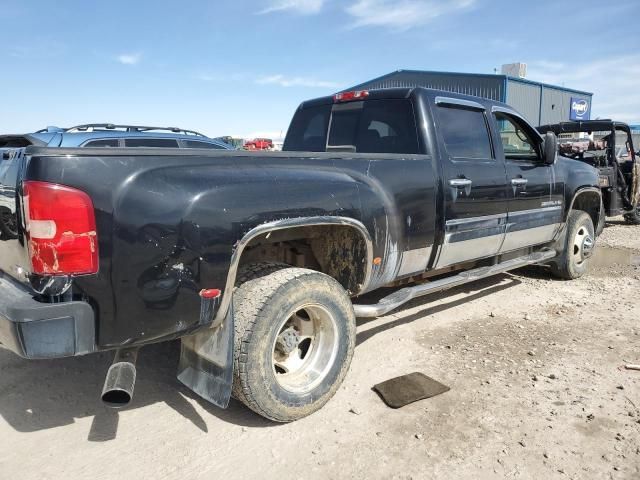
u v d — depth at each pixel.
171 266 2.57
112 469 2.71
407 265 3.95
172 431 3.06
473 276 4.68
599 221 6.90
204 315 2.71
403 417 3.21
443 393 3.50
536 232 5.45
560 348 4.27
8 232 2.59
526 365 3.94
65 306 2.36
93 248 2.38
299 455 2.84
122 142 7.32
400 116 4.36
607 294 5.84
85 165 2.38
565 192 5.79
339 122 4.96
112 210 2.42
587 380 3.69
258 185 2.89
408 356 4.11
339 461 2.78
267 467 2.74
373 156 3.67
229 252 2.72
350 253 3.57
